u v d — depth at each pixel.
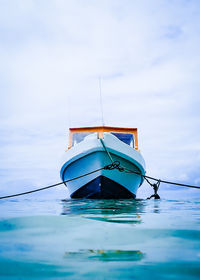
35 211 4.38
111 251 1.55
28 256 1.45
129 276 1.13
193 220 2.99
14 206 5.91
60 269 1.23
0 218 3.03
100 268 1.24
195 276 1.13
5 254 1.49
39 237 1.95
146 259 1.39
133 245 1.71
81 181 9.01
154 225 2.55
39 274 1.16
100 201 7.89
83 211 4.33
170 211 4.37
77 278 1.12
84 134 9.94
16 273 1.18
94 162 8.37
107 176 8.46
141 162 9.09
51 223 2.65
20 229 2.28
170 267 1.25
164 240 1.86
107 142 8.14
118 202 7.33
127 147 8.52
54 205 6.23
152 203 6.79
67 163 8.94
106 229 2.30
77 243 1.75
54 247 1.66
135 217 3.33
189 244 1.73
